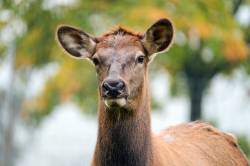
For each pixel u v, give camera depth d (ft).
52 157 323.37
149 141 55.88
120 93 53.11
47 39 110.32
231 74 150.00
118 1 109.09
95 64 55.52
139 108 55.36
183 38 114.01
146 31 56.39
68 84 142.61
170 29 57.31
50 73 140.87
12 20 107.34
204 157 62.34
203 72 148.46
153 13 104.27
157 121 224.53
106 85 53.01
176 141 61.62
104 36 56.90
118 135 55.21
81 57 58.08
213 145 64.23
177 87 161.99
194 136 63.87
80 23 108.47
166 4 107.14
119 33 56.65
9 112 130.52
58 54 113.39
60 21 108.58
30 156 303.07
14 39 110.32
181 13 107.14
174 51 119.14
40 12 107.65
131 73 54.75
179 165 58.29
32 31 109.40
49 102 154.71
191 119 150.82
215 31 110.42
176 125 65.46
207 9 109.70
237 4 144.15
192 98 150.61
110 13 108.06
